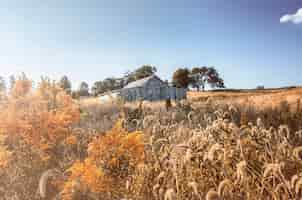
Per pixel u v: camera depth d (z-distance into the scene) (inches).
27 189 109.1
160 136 161.0
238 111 268.8
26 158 118.6
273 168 88.0
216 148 100.0
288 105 270.5
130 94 1534.2
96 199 96.6
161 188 93.9
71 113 140.0
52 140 127.0
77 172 97.9
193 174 101.0
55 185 105.7
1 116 120.9
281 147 113.2
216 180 101.0
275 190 86.0
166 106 407.2
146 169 104.7
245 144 111.7
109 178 98.2
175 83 3681.1
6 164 113.1
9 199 103.3
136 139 105.4
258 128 137.3
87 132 173.0
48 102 144.8
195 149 110.6
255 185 95.3
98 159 101.6
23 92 135.4
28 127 121.1
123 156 102.0
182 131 153.2
